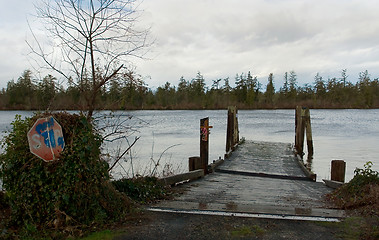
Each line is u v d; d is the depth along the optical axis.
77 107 6.02
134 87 6.38
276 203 6.09
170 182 7.73
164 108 79.44
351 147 20.95
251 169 11.89
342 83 90.12
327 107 88.56
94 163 4.34
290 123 42.41
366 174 6.29
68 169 4.03
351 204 5.35
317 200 6.67
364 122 43.19
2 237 3.73
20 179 3.98
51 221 3.96
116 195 4.73
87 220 4.14
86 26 6.08
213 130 32.56
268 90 93.56
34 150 3.88
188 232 4.03
